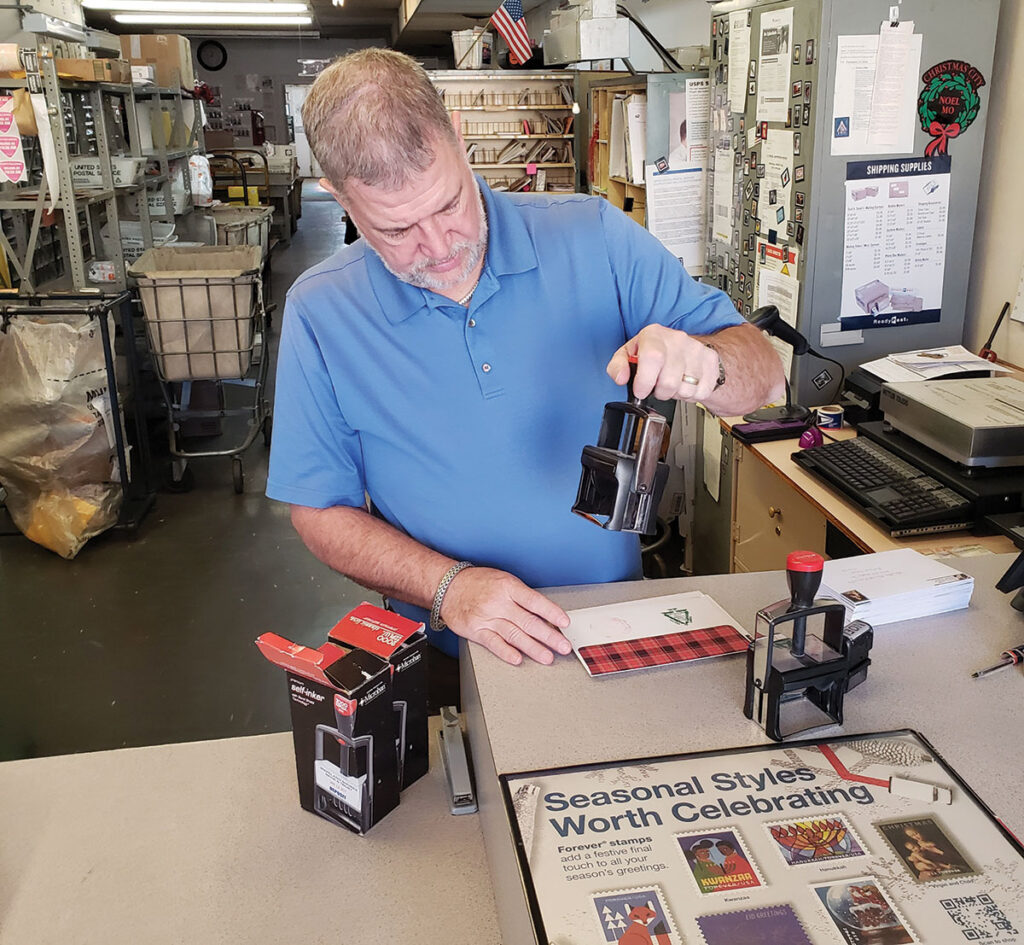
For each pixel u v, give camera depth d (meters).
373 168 1.01
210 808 1.05
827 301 2.33
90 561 3.64
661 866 0.72
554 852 0.73
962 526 1.72
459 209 1.10
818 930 0.66
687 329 1.36
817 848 0.73
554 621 1.08
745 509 2.55
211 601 3.33
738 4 2.55
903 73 2.18
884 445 2.00
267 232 7.91
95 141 5.78
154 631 3.14
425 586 1.18
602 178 4.45
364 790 0.98
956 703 0.91
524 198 1.38
